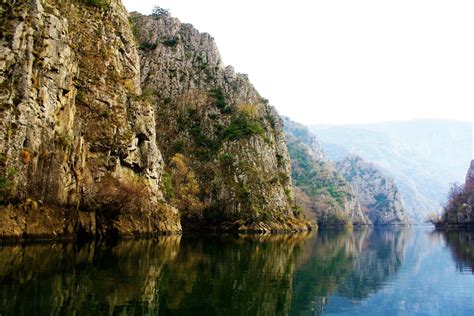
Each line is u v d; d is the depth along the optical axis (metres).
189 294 29.61
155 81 159.00
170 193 108.56
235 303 27.98
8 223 53.56
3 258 38.47
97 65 86.44
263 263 49.50
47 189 59.56
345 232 176.88
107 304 25.09
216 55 183.00
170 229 94.56
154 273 36.91
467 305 30.88
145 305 25.59
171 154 141.50
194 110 157.38
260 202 138.38
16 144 56.34
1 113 56.12
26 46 61.03
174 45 170.88
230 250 64.50
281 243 87.06
